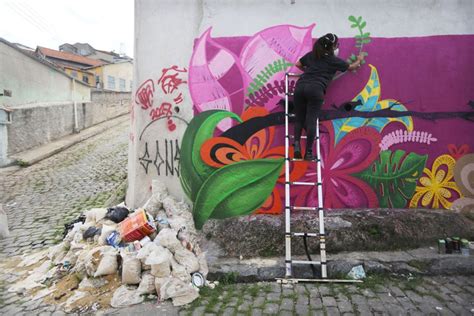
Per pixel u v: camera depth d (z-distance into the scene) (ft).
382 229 14.17
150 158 15.99
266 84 15.51
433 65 15.42
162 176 15.93
